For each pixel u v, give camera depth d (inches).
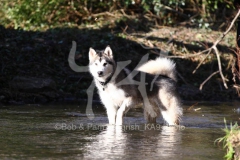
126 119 681.0
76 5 1243.2
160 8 1245.1
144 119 686.5
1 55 996.6
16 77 895.1
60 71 1005.8
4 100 841.5
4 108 754.2
